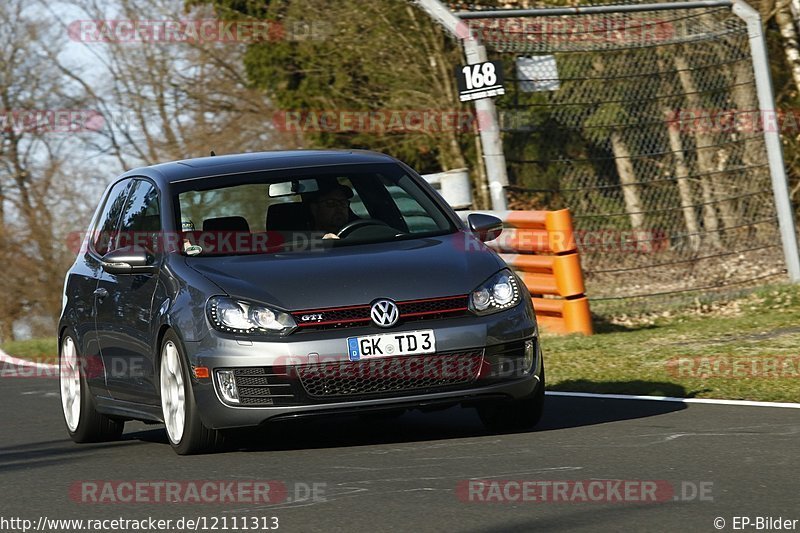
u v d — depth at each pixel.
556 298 44.97
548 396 30.52
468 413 28.02
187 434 23.58
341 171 27.34
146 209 27.38
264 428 27.34
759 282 49.22
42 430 31.61
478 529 16.20
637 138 49.69
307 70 76.38
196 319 23.31
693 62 50.47
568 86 50.00
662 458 20.72
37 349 59.09
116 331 26.72
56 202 137.25
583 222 48.31
